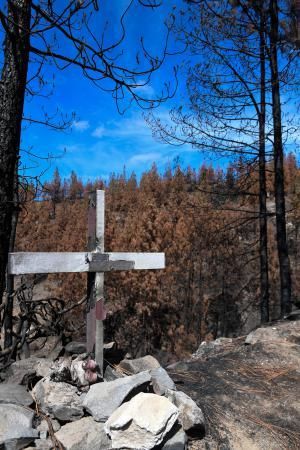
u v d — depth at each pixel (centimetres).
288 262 954
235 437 326
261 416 359
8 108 330
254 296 1881
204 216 1772
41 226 2605
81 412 307
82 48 327
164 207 2083
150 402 293
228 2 888
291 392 399
